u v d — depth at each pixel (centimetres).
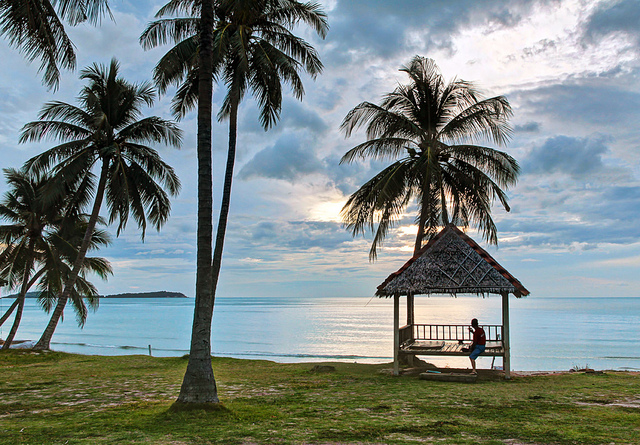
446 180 2011
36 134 2409
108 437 724
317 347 4272
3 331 7188
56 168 2384
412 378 1473
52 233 2664
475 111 1911
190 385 908
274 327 6981
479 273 1443
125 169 2497
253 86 1908
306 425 810
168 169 2584
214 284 1736
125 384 1369
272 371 1694
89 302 3069
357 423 829
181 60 1770
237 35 1633
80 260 2502
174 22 1806
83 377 1533
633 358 3447
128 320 10019
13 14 977
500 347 1493
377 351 3938
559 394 1163
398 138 1945
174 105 1938
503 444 691
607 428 790
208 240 957
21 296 2712
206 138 981
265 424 816
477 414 914
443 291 1464
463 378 1402
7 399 1120
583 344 4397
